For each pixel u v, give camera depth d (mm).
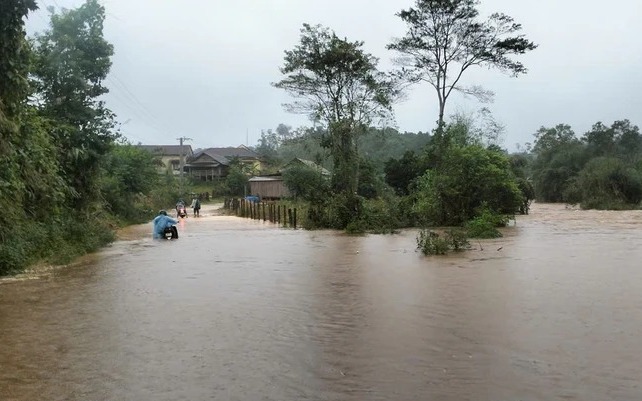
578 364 6273
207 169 92500
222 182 87562
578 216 37719
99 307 9930
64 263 16188
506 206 29703
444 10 36969
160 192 58750
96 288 11961
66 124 22484
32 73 21734
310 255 17594
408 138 75375
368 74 37469
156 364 6598
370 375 6078
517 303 9523
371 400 5359
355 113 36125
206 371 6305
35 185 17672
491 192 29219
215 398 5488
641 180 50812
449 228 28141
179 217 44750
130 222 38094
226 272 14055
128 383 5957
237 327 8328
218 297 10695
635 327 7805
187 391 5691
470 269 13672
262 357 6812
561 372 6023
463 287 11211
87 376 6207
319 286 11742
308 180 33875
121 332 8141
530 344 7090
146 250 20266
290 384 5844
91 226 22312
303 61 37844
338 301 10117
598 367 6160
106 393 5676
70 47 23125
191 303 10164
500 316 8617
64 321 8883
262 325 8430
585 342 7125
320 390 5652
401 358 6656
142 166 40938
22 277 13680
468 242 18781
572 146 74875
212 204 75938
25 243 15664
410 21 38031
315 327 8250
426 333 7750
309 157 70375
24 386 5914
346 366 6406
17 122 13906
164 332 8102
